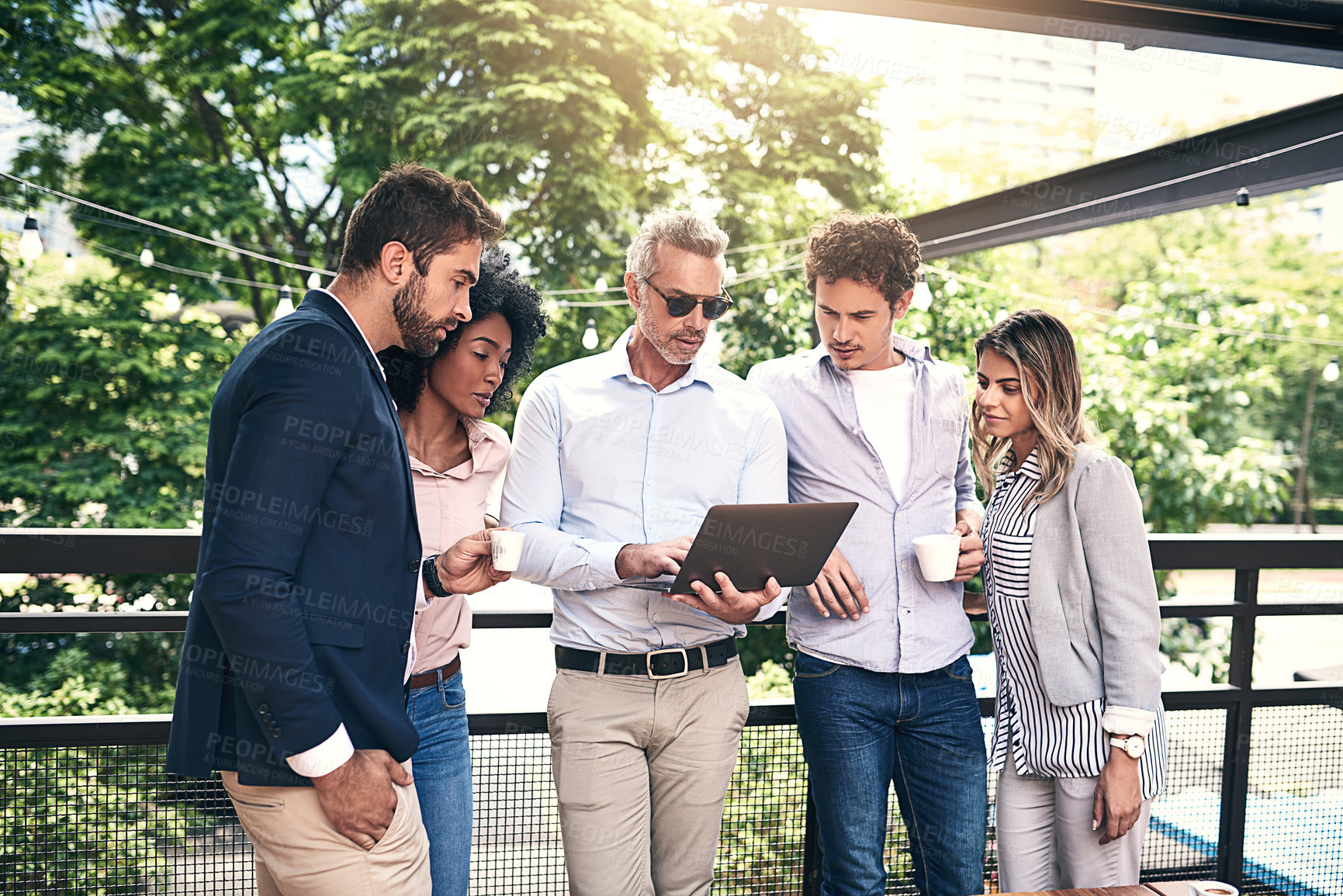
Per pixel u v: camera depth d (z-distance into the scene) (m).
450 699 1.73
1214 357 9.07
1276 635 7.70
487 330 1.70
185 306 8.30
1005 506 1.91
